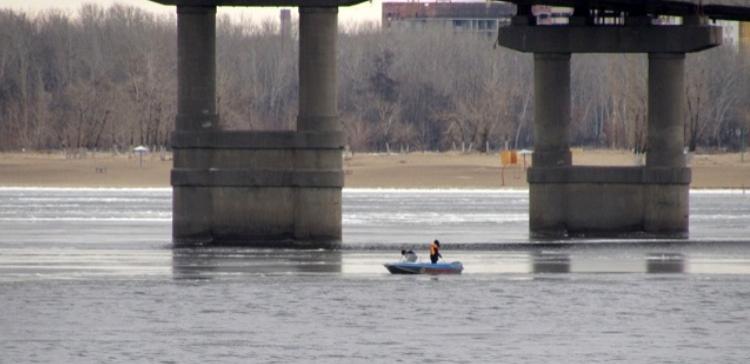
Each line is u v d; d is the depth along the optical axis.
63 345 194.62
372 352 192.38
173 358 188.88
